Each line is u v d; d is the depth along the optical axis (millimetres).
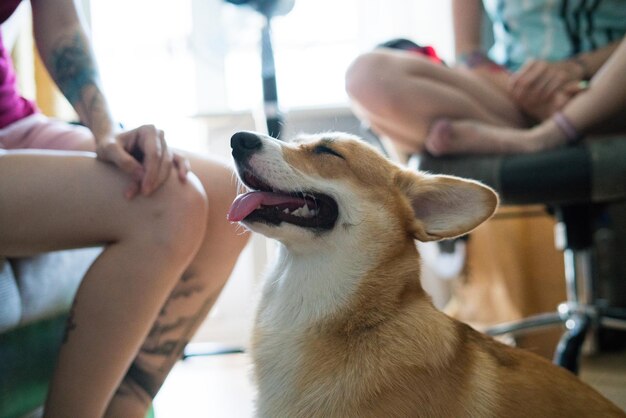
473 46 1464
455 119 1217
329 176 794
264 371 764
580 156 1085
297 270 784
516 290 1732
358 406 681
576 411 707
